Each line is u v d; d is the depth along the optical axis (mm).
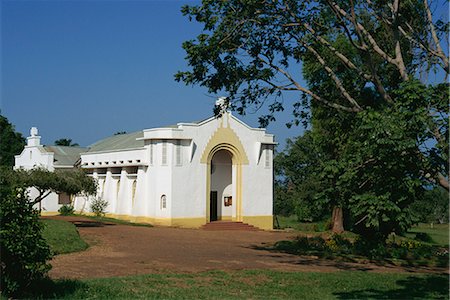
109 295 13820
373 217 13211
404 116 12898
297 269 20141
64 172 35812
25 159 59031
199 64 20438
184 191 42844
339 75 23391
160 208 42875
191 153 43312
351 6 18266
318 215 59125
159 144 43156
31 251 12633
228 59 20672
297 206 60781
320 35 20984
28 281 12930
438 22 19203
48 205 52375
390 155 13273
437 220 59594
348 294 15625
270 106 22656
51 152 54312
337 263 22906
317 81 24062
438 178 14477
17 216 12664
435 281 18125
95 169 51688
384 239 28672
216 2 19703
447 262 23422
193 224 42938
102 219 45000
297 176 69562
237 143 45688
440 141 12797
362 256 24672
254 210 46156
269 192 47188
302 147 66250
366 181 14469
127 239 29234
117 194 48938
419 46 19047
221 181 47219
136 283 15734
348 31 18625
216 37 19734
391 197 13367
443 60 17938
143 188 44719
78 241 25266
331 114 24453
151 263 20453
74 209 53781
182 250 25266
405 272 20719
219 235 35844
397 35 18156
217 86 20969
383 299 15047
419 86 13203
